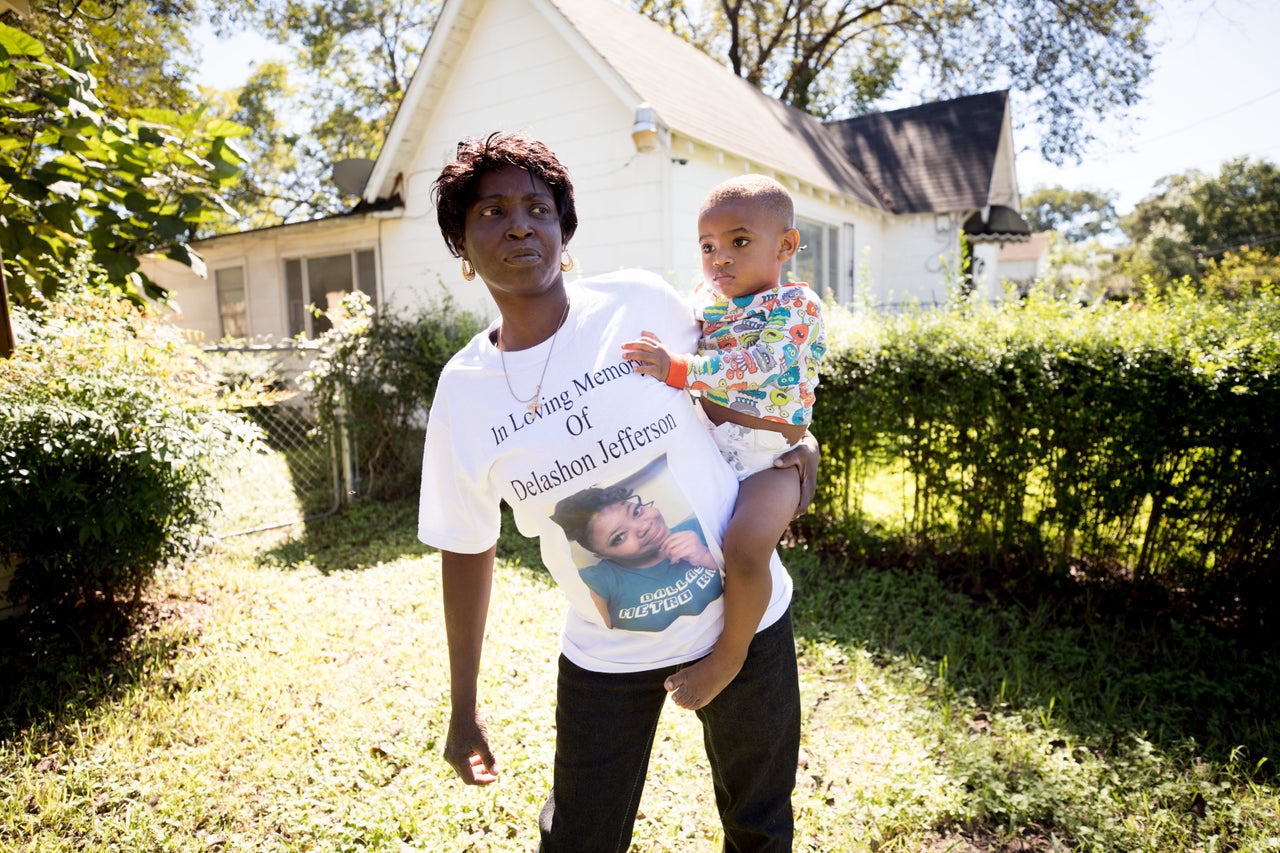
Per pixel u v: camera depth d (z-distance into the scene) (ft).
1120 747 10.20
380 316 23.89
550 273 5.33
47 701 11.58
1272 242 133.39
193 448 13.32
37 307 17.29
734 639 5.37
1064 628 14.07
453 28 31.76
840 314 19.34
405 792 9.36
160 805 9.18
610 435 5.21
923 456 16.55
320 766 9.91
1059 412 14.65
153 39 44.27
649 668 5.60
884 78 80.33
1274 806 8.96
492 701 11.22
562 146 30.55
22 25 22.25
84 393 12.89
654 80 30.94
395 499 23.79
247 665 12.53
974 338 15.93
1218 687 11.66
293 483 25.08
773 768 5.98
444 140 34.04
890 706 11.25
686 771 9.75
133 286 19.70
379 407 22.98
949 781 9.44
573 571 5.54
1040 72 64.49
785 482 5.70
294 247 40.68
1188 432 13.66
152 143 18.57
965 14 66.03
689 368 5.42
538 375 5.34
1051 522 15.14
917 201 49.19
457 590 5.97
